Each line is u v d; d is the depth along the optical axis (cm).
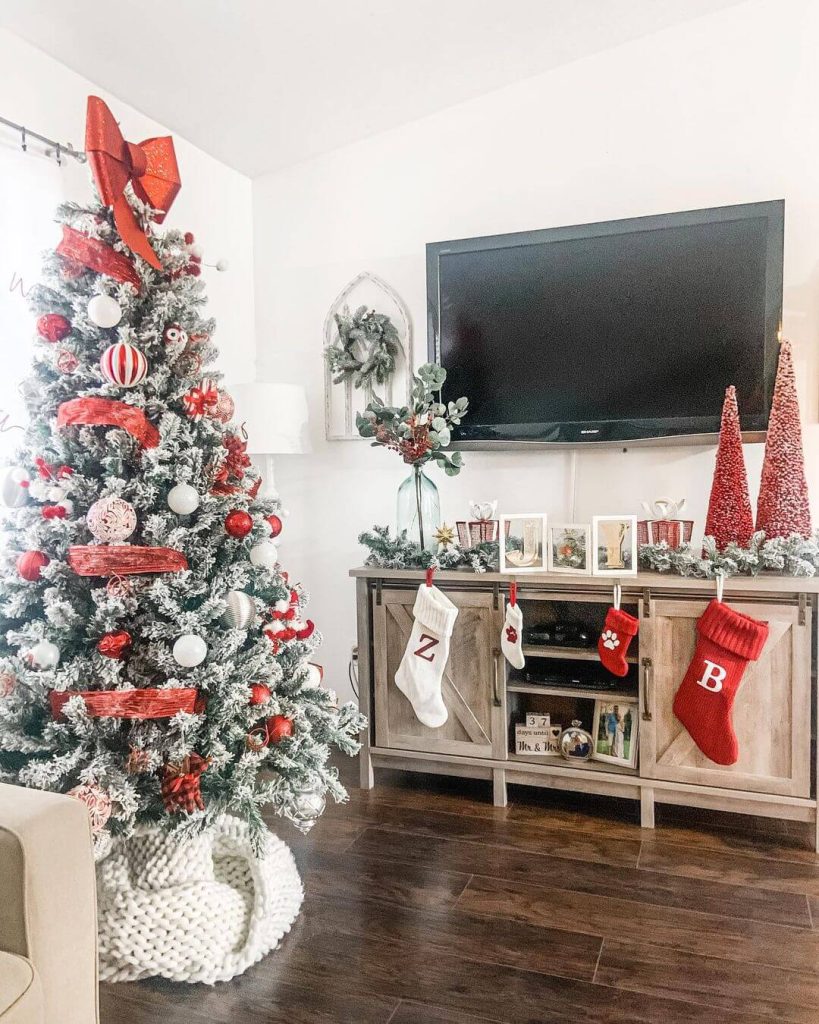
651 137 267
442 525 281
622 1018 148
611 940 172
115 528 157
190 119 268
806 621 211
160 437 167
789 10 250
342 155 308
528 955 167
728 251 247
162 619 168
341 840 223
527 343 273
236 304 315
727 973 160
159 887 170
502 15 238
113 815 160
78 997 124
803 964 163
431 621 243
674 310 254
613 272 261
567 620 279
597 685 244
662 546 238
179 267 178
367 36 236
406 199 300
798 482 232
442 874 203
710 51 258
